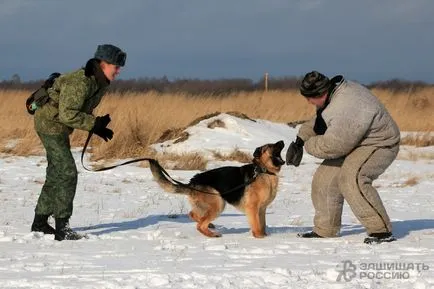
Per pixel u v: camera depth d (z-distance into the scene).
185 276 6.23
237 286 5.91
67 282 6.05
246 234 9.02
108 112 21.59
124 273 6.41
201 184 8.92
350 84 8.34
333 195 8.59
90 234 8.79
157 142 20.06
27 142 19.00
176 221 10.19
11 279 6.18
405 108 28.25
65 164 8.43
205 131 20.50
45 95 8.45
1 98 25.44
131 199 12.55
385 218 8.23
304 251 7.64
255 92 29.84
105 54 8.38
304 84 8.34
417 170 17.73
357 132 8.09
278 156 8.84
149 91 27.83
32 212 10.80
